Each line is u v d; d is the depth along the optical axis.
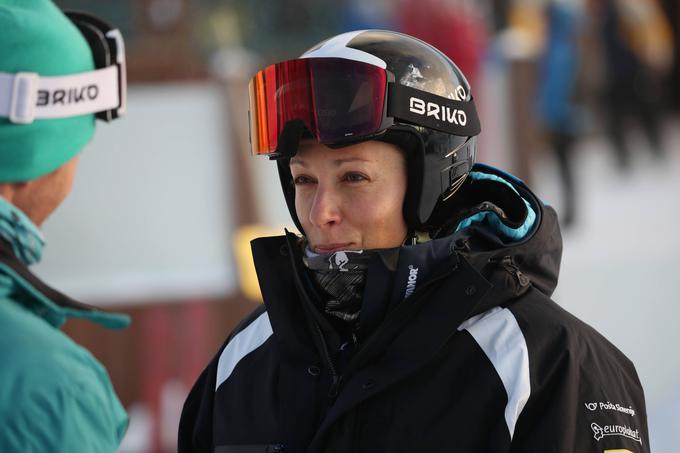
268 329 7.24
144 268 19.86
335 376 6.53
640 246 28.09
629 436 6.18
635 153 40.19
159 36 41.00
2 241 5.70
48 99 6.00
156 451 17.44
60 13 6.25
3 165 5.88
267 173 23.64
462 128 6.76
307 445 6.52
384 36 6.74
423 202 6.61
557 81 30.02
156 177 21.94
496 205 7.00
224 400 7.09
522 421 6.14
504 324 6.32
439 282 6.39
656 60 40.09
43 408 5.22
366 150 6.45
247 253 18.67
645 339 21.81
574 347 6.28
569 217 31.02
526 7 31.73
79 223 20.83
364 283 6.52
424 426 6.18
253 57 50.47
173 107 23.38
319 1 52.78
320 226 6.50
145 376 18.08
